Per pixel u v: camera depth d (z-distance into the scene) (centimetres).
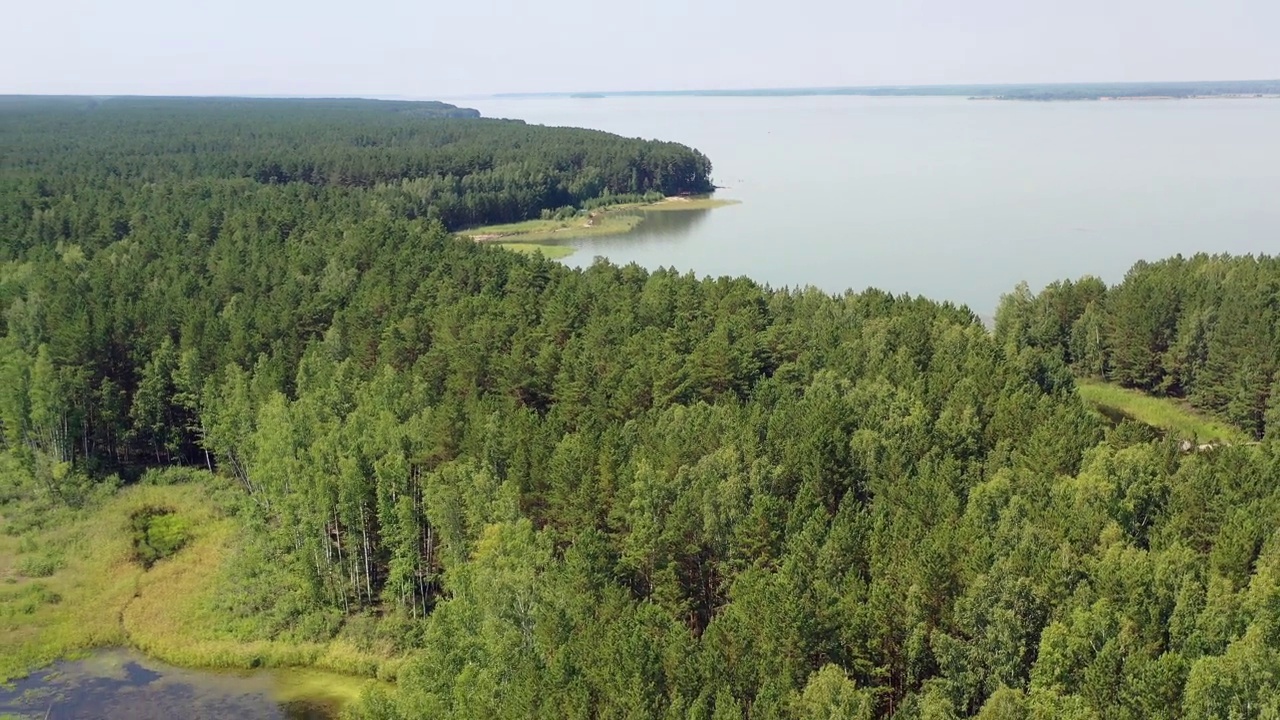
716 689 4491
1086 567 5266
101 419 9138
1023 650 4728
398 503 6506
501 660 4897
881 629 4866
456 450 7231
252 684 6159
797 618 4734
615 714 4369
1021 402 7269
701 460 6312
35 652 6397
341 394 8106
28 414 8662
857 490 6662
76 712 5841
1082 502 5844
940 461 6625
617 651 4569
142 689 6078
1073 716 4172
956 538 5300
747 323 9250
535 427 7169
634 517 6025
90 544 7756
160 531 7994
